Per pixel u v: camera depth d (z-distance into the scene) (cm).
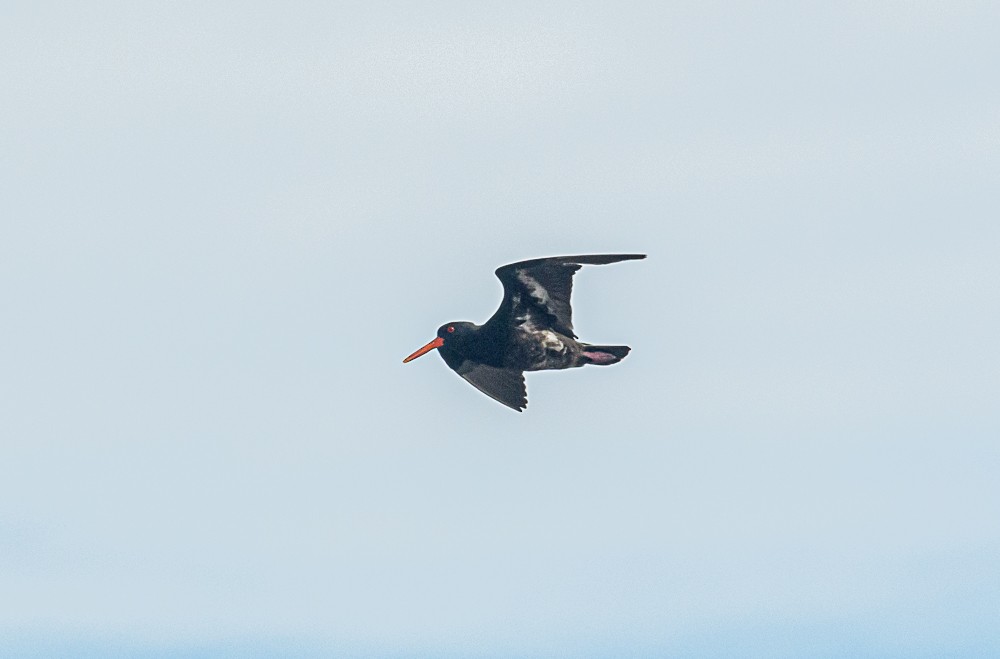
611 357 4972
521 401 5025
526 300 4959
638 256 4894
